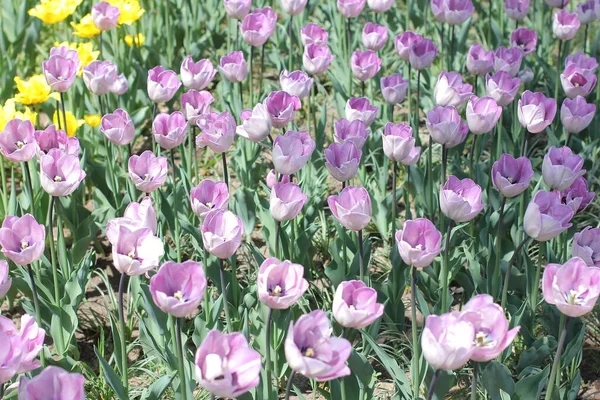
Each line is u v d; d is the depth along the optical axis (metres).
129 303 2.72
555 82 3.46
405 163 2.66
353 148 2.50
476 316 2.13
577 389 2.49
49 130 2.59
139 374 2.63
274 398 2.37
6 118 2.81
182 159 2.96
